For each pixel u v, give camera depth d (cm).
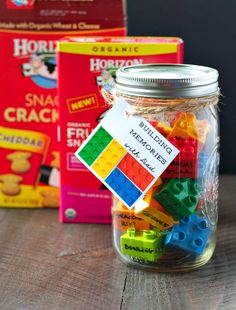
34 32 43
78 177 43
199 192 36
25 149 46
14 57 44
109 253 39
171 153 34
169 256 36
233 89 53
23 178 46
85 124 42
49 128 45
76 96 42
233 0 51
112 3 43
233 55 52
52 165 46
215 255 38
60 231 42
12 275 36
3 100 45
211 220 37
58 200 46
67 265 37
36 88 45
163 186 35
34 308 32
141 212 35
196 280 35
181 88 33
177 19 52
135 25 53
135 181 35
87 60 41
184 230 35
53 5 43
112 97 37
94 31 44
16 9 43
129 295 33
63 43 41
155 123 35
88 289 34
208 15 52
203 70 36
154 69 37
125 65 41
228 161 54
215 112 37
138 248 36
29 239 41
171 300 33
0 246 39
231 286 35
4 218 45
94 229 43
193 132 35
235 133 54
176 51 40
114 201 38
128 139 35
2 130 45
